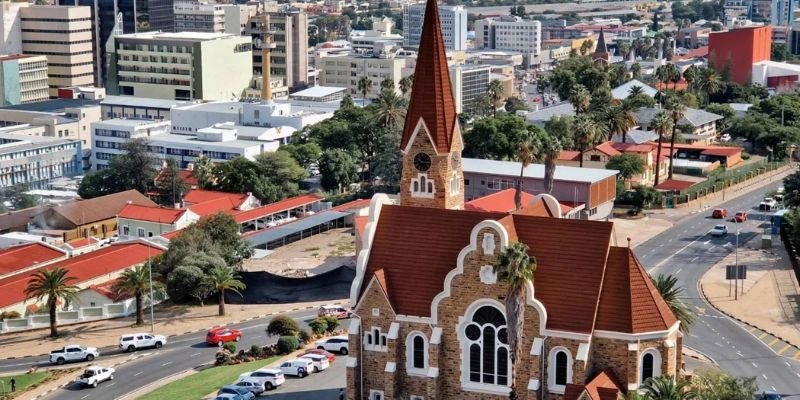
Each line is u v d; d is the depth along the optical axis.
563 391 158.88
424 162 184.75
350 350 170.50
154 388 194.00
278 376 185.75
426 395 167.88
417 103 184.12
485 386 164.12
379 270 169.38
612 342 157.25
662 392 143.12
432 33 182.50
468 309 163.25
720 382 154.00
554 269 161.12
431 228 170.75
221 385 188.38
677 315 179.25
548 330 158.12
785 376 191.75
